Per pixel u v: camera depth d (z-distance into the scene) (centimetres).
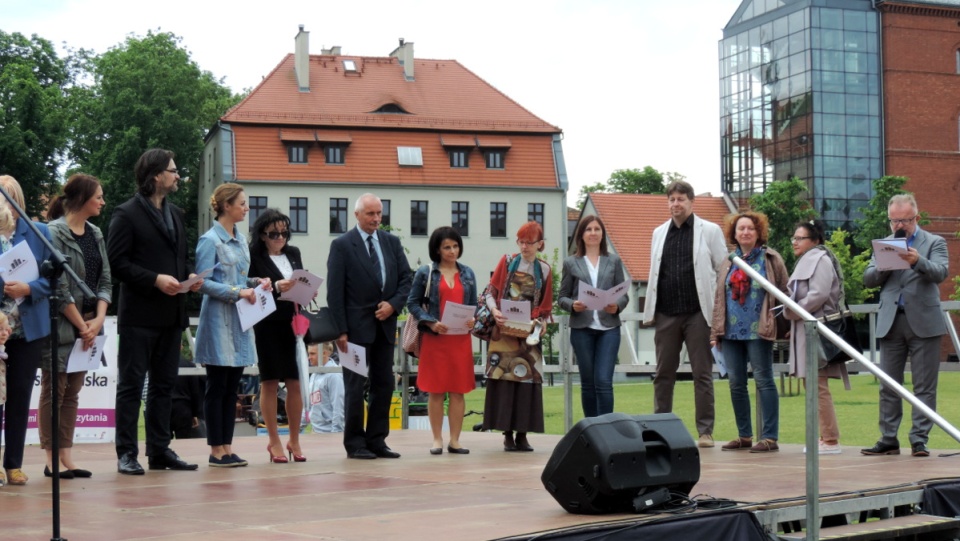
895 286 882
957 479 655
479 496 613
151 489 656
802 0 6109
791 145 6228
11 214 675
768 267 924
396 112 6344
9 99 4622
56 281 495
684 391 3159
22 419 687
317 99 6275
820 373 887
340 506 573
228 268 789
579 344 956
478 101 6500
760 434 959
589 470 516
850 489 614
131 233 741
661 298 966
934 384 873
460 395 941
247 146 6062
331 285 872
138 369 752
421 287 935
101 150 5600
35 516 539
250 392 1702
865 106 6172
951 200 6362
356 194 6147
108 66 5866
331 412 1401
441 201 6269
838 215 6094
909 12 6225
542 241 966
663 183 8344
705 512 502
